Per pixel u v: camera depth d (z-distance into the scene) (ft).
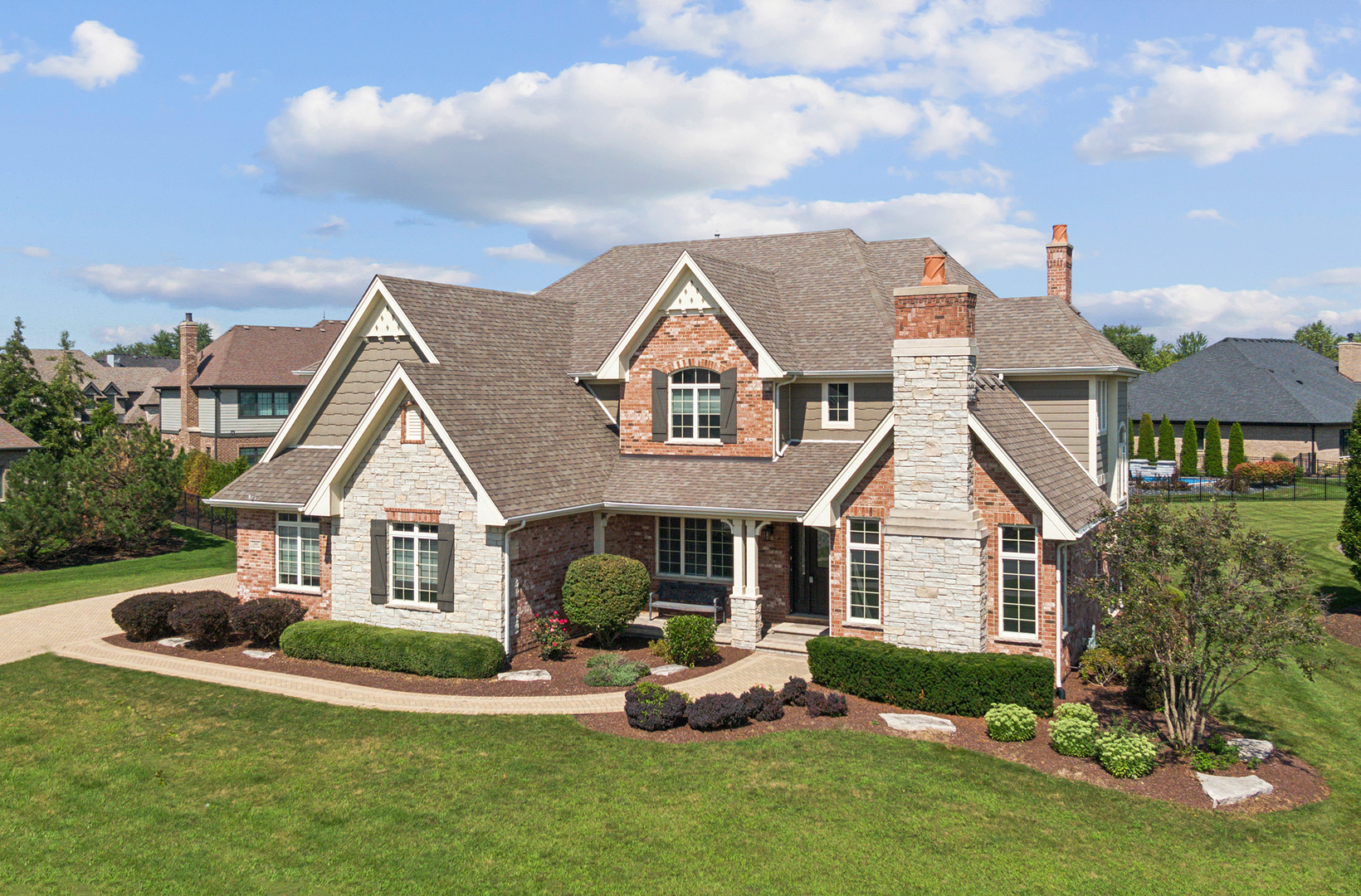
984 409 68.54
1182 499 167.94
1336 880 41.57
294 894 39.24
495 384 81.66
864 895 39.17
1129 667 62.75
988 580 67.62
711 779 49.70
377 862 41.68
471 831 44.37
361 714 60.03
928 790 48.67
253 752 54.24
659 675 67.51
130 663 72.59
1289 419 204.03
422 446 73.82
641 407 86.53
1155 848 43.70
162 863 41.83
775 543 80.59
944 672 59.47
